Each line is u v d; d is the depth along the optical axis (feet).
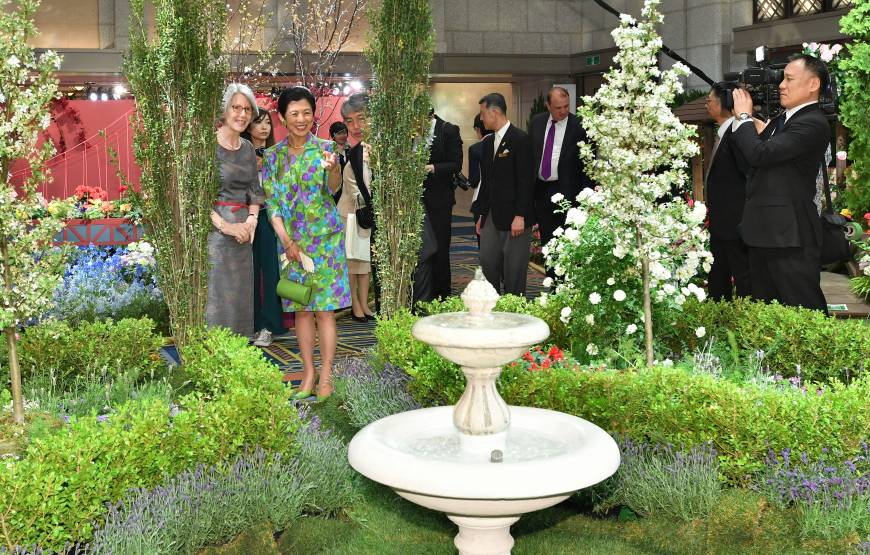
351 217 28.04
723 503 12.09
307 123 18.20
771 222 17.93
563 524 13.01
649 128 14.67
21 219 14.60
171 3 18.53
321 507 13.28
